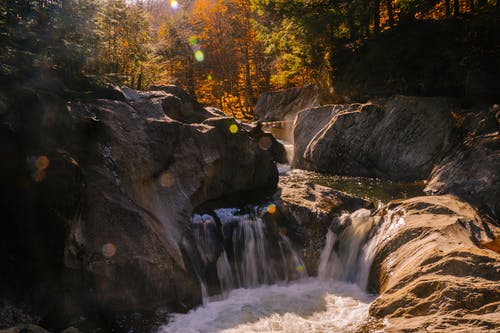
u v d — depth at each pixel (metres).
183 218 8.38
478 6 19.66
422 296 5.83
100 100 8.43
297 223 9.27
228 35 47.44
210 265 8.14
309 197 10.29
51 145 6.45
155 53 21.75
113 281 6.63
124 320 6.57
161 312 6.94
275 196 10.20
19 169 5.81
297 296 7.91
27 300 5.97
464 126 13.52
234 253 8.55
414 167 14.15
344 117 16.56
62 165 6.15
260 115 32.84
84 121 7.45
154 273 6.98
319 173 16.56
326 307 7.38
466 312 5.25
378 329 5.62
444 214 8.55
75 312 6.30
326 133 16.73
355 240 8.84
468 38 16.69
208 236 8.44
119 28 16.20
